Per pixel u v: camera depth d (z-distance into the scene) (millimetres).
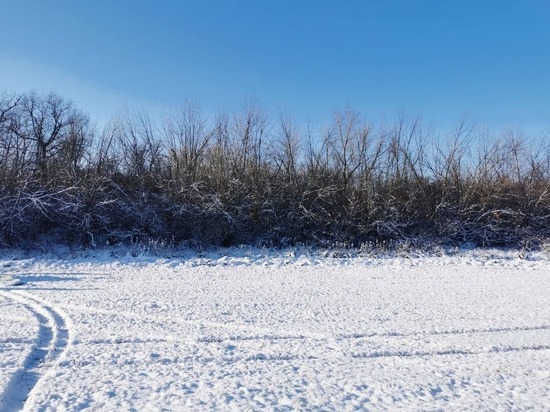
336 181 20750
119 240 17984
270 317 7980
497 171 21953
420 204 20594
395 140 21672
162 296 9656
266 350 6273
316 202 19812
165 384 5059
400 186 21094
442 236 19812
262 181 20172
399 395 4879
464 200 20734
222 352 6160
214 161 20750
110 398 4684
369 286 11242
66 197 17703
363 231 19281
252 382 5156
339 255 17156
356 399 4762
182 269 13812
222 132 21438
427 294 10266
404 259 16453
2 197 16797
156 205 18516
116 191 18703
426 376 5434
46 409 4434
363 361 5926
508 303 9375
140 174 19547
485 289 10953
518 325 7680
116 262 14797
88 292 10047
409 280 12203
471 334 7156
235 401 4656
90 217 17469
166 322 7590
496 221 20328
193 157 20875
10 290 10234
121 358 5875
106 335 6840
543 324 7746
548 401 4793
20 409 4535
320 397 4789
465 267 14820
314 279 12219
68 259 15336
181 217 18438
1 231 16500
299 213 19469
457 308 8867
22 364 5562
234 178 19812
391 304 9164
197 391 4891
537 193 21422
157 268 13930
